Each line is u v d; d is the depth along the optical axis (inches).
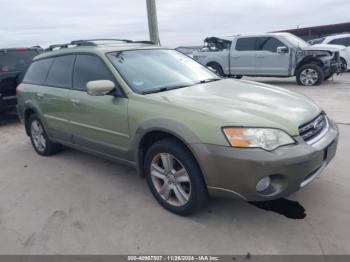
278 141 106.2
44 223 130.2
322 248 104.9
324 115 134.5
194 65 175.8
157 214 130.5
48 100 181.5
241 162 104.3
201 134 110.8
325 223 117.0
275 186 108.1
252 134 105.6
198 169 115.8
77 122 163.9
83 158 199.2
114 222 127.3
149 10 361.1
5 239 121.3
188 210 123.2
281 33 456.4
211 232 116.8
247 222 121.0
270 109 117.8
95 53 155.6
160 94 134.0
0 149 233.0
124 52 158.1
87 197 149.1
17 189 163.2
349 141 194.9
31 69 208.4
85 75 159.9
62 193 155.0
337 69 433.1
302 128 113.2
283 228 116.2
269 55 449.1
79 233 121.9
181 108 119.6
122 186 157.6
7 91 293.6
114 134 144.3
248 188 106.1
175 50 184.4
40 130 204.8
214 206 132.3
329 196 134.0
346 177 149.2
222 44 505.7
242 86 150.1
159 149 125.2
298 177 106.7
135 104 132.7
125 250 111.0
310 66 422.6
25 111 207.8
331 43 566.3
